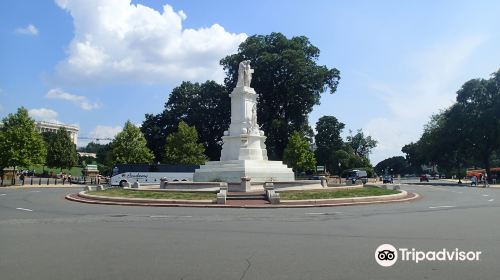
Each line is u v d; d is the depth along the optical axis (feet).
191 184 117.80
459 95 265.75
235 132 132.77
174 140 264.52
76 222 57.57
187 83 312.09
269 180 123.44
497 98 248.11
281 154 276.00
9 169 241.76
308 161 265.13
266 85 260.83
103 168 356.79
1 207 83.46
